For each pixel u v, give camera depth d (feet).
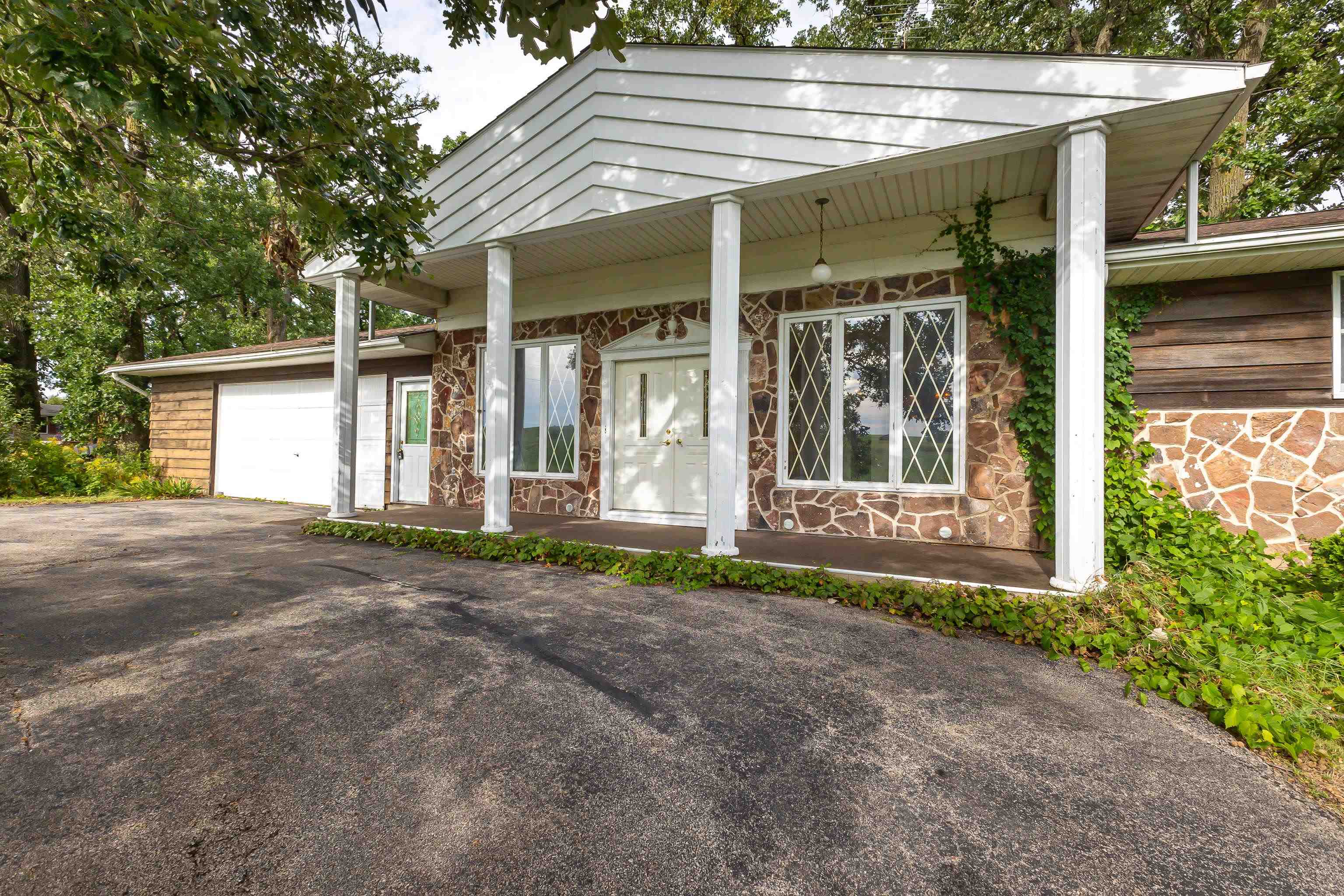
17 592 13.96
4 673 9.23
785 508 21.22
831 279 20.02
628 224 18.39
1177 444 16.39
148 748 7.11
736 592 13.83
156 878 5.00
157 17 7.37
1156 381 16.65
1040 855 5.43
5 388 43.06
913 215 19.33
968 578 13.84
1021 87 13.01
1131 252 14.87
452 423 29.25
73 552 18.84
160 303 60.64
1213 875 5.22
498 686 8.82
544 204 18.65
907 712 8.13
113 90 7.30
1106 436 16.75
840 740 7.39
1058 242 13.11
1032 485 17.88
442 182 20.66
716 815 5.93
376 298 28.14
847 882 5.05
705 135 16.21
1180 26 40.06
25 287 51.75
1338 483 14.93
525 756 6.98
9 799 6.07
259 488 36.14
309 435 34.17
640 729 7.63
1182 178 15.66
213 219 57.41
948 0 43.37
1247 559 14.07
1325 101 33.68
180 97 8.26
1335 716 8.05
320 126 10.73
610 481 25.04
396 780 6.49
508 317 19.86
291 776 6.54
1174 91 11.85
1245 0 35.70
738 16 47.34
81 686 8.80
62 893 4.83
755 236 21.24
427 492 30.09
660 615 12.14
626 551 17.11
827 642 10.66
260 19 9.92
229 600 13.26
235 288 69.46
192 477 39.22
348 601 13.19
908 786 6.45
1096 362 12.46
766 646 10.44
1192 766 6.97
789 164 15.20
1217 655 9.64
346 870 5.12
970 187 17.24
